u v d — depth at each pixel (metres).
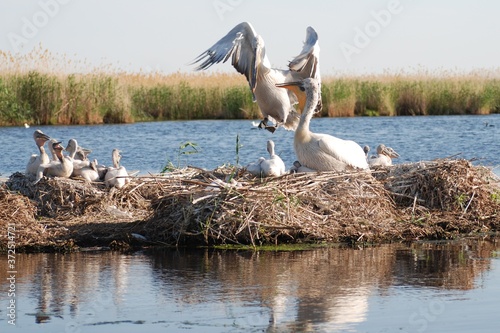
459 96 48.66
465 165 16.77
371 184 15.88
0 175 22.53
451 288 11.27
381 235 14.62
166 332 9.50
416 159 26.67
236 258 13.26
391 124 40.06
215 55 14.78
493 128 36.91
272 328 9.59
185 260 13.14
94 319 10.00
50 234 14.69
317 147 16.09
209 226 14.18
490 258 13.17
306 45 15.77
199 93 45.88
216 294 11.01
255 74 14.97
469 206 16.20
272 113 15.97
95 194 16.67
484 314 10.10
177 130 36.66
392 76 49.78
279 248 13.98
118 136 33.59
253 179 15.39
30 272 12.35
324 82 47.25
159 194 15.50
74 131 35.81
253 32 14.86
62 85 39.72
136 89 45.34
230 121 43.34
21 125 38.84
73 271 12.41
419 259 13.07
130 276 12.06
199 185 15.03
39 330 9.61
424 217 15.63
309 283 11.54
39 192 16.77
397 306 10.42
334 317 10.02
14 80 39.22
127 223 15.42
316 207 14.95
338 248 13.98
